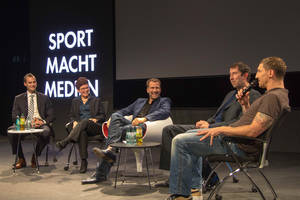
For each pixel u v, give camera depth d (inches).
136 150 160.1
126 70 271.4
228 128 93.7
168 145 130.7
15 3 320.2
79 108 188.1
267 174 160.9
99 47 280.1
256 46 227.5
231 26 234.1
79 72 286.8
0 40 326.0
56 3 293.7
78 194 130.4
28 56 320.5
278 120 91.4
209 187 130.3
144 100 169.5
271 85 96.6
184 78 251.0
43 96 191.0
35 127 178.1
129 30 268.2
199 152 100.1
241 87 127.1
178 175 98.5
